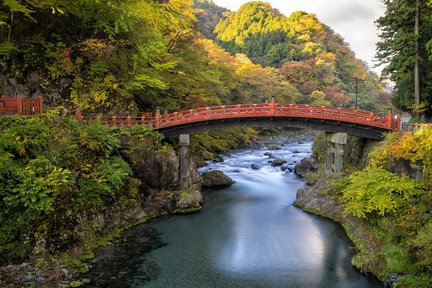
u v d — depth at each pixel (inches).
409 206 618.2
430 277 474.6
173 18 1259.8
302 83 3201.3
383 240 633.0
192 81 1302.9
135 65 1080.8
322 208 909.2
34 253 571.2
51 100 973.8
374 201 658.2
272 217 895.1
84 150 738.2
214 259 652.1
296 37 4234.7
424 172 641.0
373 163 784.9
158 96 1284.4
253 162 1568.7
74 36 1085.1
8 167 577.3
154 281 561.0
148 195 909.2
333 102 3004.4
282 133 2768.2
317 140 1408.7
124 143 877.2
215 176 1212.5
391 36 1167.6
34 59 981.2
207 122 1035.3
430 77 1144.8
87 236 673.0
